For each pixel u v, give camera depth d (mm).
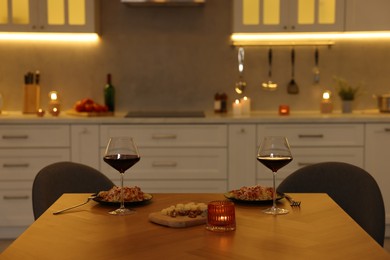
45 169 2285
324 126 4125
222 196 2117
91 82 4688
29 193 4164
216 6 4660
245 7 4367
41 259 1367
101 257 1375
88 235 1574
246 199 1969
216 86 4699
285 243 1479
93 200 1996
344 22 4336
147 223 1705
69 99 4695
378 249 1426
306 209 1878
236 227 1646
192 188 4152
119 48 4676
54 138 4125
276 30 4344
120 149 1834
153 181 4145
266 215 1796
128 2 4305
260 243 1479
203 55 4684
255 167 4141
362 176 2252
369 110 4707
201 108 4699
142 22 4668
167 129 4113
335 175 2348
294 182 2410
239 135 4121
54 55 4664
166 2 4316
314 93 4688
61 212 1852
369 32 4414
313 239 1518
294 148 4129
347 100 4559
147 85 4695
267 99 4691
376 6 4316
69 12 4336
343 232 1588
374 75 4684
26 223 4184
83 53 4672
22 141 4125
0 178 4148
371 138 4133
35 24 4305
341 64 4680
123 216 1797
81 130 4109
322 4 4344
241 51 4652
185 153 4129
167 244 1477
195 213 1725
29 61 4656
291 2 4316
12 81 4660
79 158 4129
